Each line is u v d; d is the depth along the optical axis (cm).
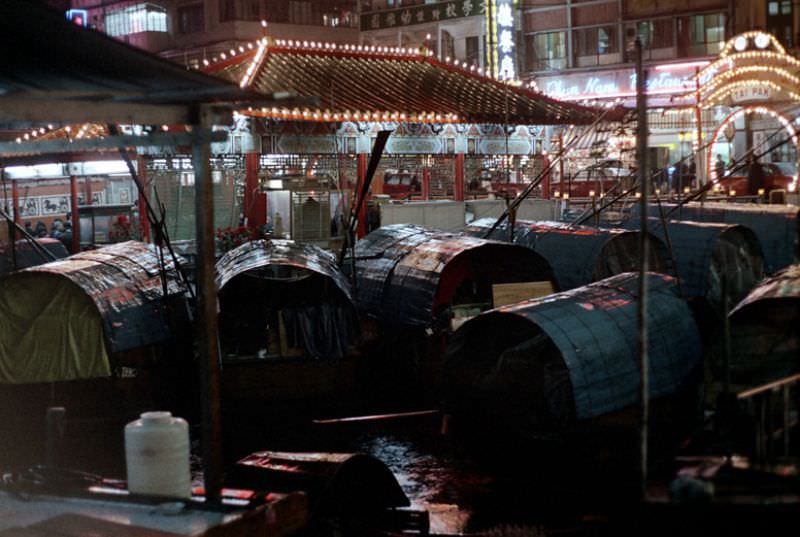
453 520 1175
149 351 1770
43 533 803
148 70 865
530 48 5750
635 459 1295
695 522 802
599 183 3538
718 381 1479
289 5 5675
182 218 2784
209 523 819
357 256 2086
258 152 2767
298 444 1572
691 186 3716
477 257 1992
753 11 5134
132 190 3503
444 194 3488
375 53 3328
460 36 5791
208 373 909
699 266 1991
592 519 1128
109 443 1595
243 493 910
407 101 3047
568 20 5609
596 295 1438
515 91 3347
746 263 2130
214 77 880
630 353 1334
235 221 2897
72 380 1703
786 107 3412
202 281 911
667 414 1380
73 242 2738
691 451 1045
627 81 5456
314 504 1005
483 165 3559
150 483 899
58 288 1702
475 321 1425
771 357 1304
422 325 1862
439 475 1380
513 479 1348
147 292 1830
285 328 1833
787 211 2423
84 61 867
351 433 1622
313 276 1875
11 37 845
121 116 879
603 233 2128
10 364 1695
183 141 915
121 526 816
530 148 3262
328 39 5819
